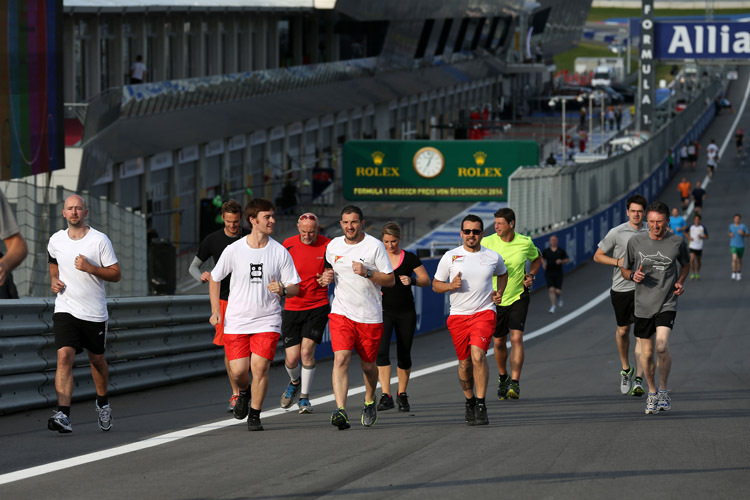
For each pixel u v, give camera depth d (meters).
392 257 29.11
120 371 32.50
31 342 28.73
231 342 25.66
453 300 27.38
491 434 25.56
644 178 135.62
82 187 72.69
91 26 88.19
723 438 25.14
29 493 19.03
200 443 24.14
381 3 137.50
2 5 54.53
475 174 94.31
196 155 105.44
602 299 68.94
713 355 44.22
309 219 28.58
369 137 166.88
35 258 39.75
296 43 135.62
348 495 19.08
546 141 189.38
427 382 36.69
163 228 99.88
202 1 98.31
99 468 21.25
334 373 26.20
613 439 24.94
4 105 54.72
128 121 83.62
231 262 25.47
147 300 33.69
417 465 21.75
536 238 77.44
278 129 128.62
